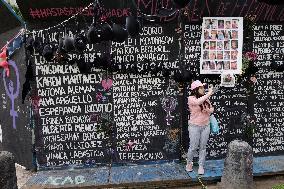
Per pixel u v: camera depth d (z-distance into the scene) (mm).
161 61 7727
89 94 7738
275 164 8023
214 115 8094
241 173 6914
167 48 7707
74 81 7672
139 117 7898
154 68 7648
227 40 7723
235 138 8227
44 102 7695
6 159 6348
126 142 7941
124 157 8000
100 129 7824
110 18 7336
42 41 7441
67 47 6891
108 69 7586
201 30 7715
